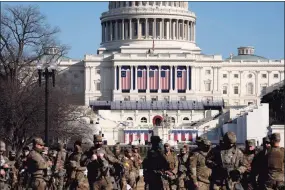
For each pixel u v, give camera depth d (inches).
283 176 1230.3
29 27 4835.1
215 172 1253.1
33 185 1279.5
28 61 4800.7
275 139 1230.9
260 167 1244.5
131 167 1699.1
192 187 1348.4
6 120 4183.1
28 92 4350.4
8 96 4190.5
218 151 1253.1
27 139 4261.8
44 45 4955.7
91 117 7770.7
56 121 4503.0
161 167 1425.9
